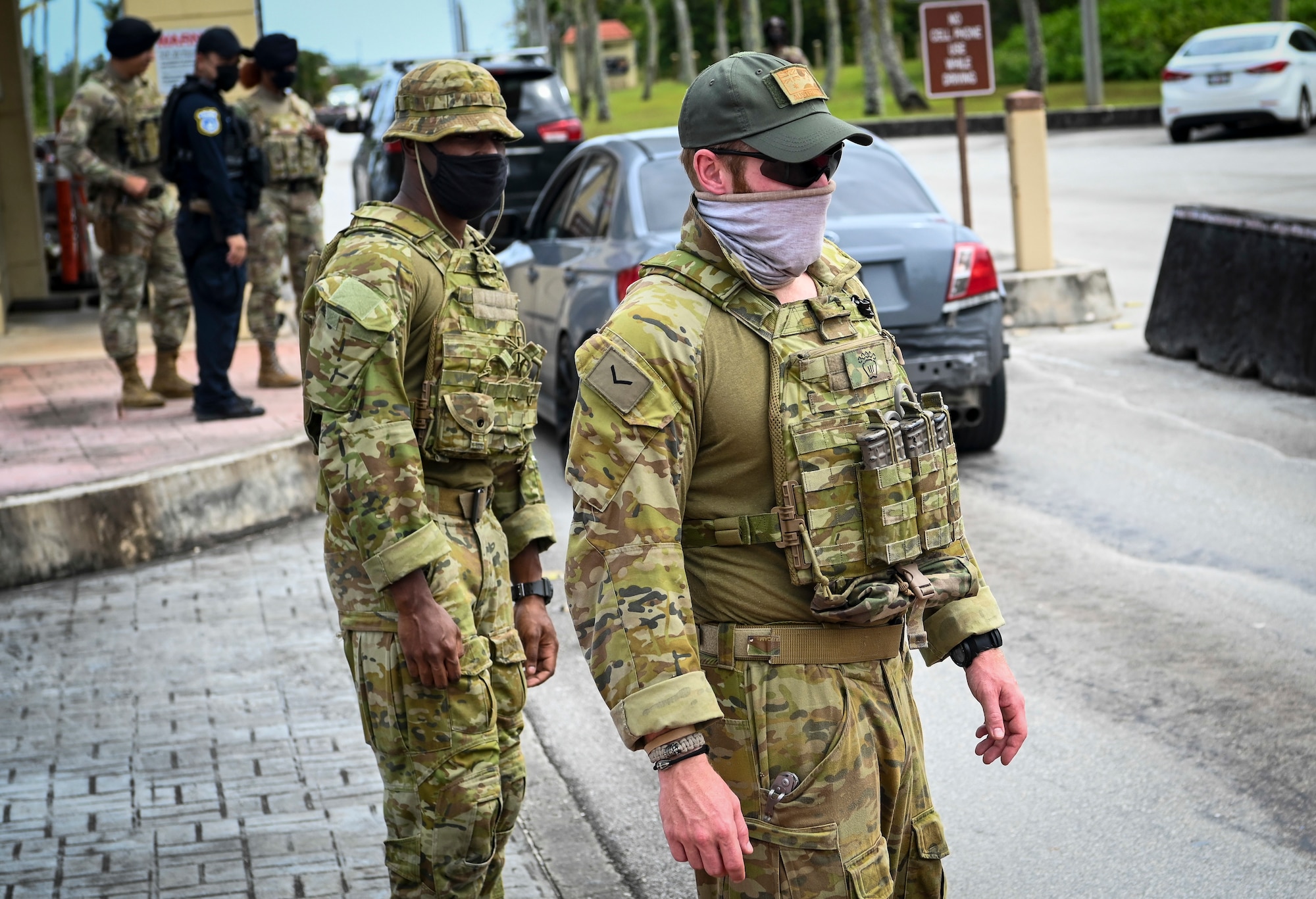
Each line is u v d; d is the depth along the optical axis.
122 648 7.17
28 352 14.84
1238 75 32.97
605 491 2.94
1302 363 11.66
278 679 6.72
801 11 102.75
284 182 11.93
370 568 3.67
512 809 4.09
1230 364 12.59
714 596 3.09
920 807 3.26
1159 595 7.46
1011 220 24.06
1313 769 5.49
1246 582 7.59
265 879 4.78
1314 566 7.77
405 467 3.67
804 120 3.03
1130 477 9.65
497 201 4.08
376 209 3.95
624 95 111.94
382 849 4.99
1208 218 12.92
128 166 11.23
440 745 3.78
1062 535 8.55
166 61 15.79
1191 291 13.22
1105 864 4.88
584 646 2.97
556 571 8.44
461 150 3.92
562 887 4.87
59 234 19.23
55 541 8.38
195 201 10.52
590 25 85.44
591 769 5.88
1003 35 80.88
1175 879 4.76
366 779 5.59
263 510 9.49
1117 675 6.48
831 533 3.03
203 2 15.78
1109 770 5.58
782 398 3.04
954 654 3.36
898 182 10.56
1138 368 13.25
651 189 10.34
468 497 3.96
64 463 9.36
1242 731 5.84
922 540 3.09
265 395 11.93
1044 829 5.16
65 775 5.64
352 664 3.91
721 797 2.85
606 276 9.93
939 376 9.68
